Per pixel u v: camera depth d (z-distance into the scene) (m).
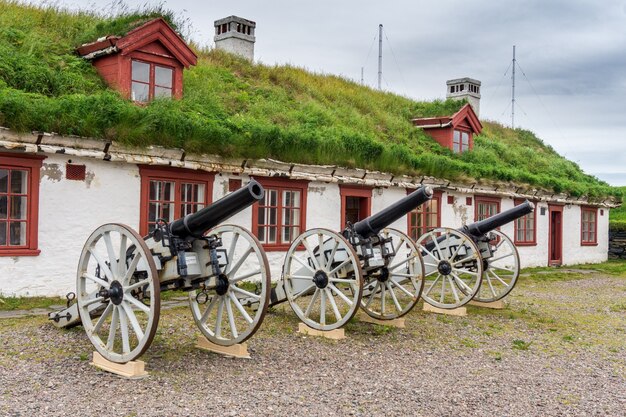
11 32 13.15
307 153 13.95
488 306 12.26
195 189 12.20
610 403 6.18
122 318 6.41
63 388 5.80
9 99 9.47
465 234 11.29
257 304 9.52
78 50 13.66
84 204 10.48
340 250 8.84
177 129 11.48
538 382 6.86
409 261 10.35
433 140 21.45
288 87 19.77
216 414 5.26
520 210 11.68
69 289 10.32
